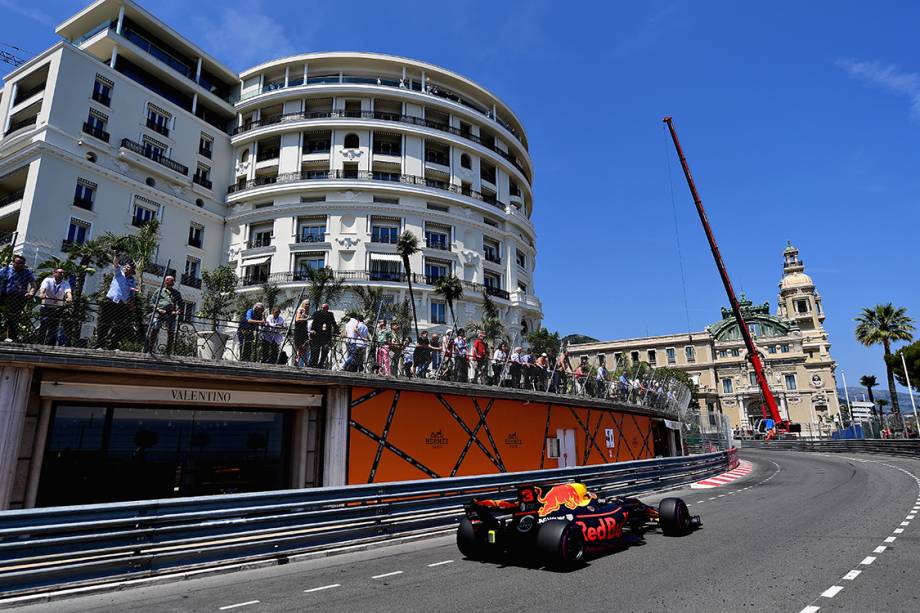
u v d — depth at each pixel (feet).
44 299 27.81
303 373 36.68
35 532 19.25
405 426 43.01
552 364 60.80
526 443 54.39
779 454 128.47
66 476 30.76
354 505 28.76
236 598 19.17
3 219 107.86
